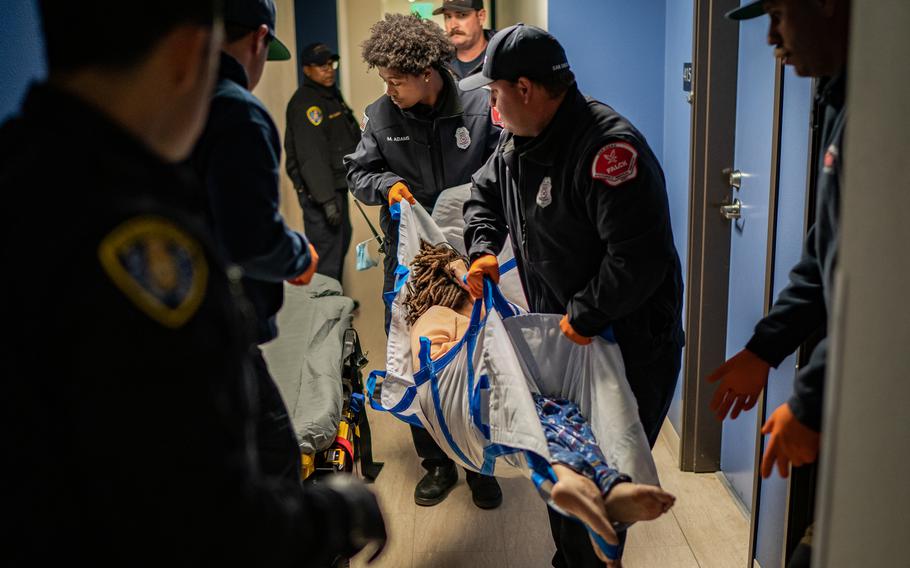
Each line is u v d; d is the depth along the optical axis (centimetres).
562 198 191
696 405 303
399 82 272
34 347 78
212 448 81
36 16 203
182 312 81
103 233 78
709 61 275
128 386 77
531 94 183
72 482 80
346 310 322
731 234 288
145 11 83
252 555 85
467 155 292
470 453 216
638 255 180
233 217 145
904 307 94
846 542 95
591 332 192
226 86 147
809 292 163
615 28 341
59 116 82
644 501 167
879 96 89
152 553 79
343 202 514
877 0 87
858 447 94
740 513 284
